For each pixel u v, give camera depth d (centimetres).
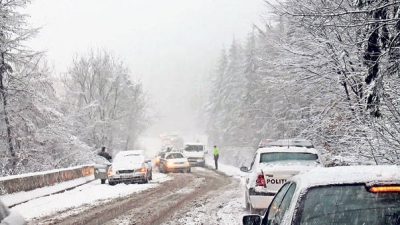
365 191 418
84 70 5212
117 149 6012
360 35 1274
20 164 2867
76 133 4656
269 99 4150
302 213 416
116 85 5359
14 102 3009
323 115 1694
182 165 3522
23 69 3050
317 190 429
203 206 1554
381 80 970
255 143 4991
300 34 1602
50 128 3159
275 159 1289
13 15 2823
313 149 1326
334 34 1460
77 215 1388
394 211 403
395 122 1087
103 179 2606
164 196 1858
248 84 5606
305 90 1809
